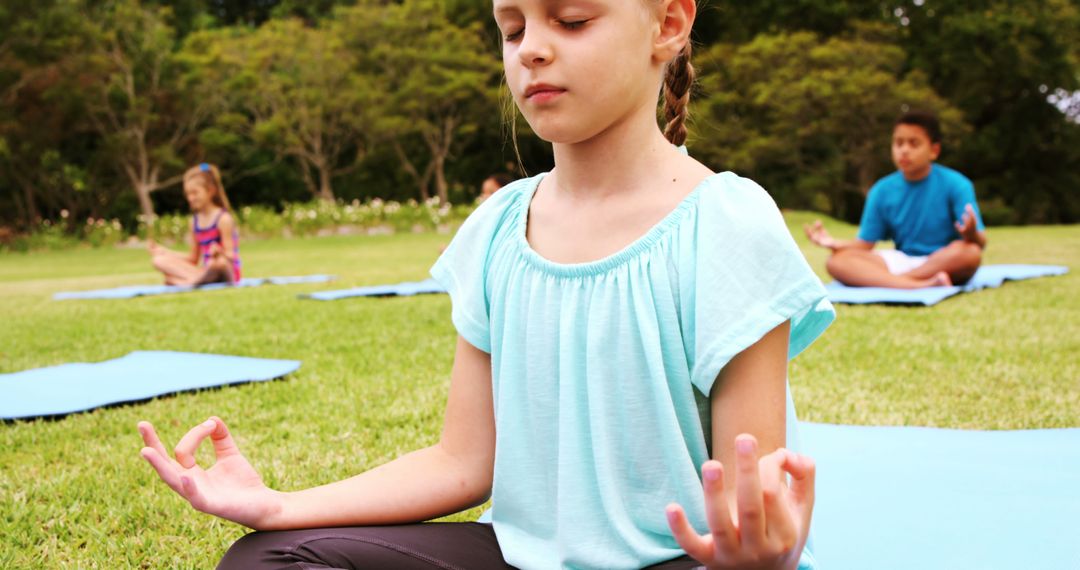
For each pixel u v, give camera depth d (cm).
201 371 335
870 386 294
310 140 2127
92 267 1216
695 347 106
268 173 2362
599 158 114
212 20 2550
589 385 110
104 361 378
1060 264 708
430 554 116
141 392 299
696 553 85
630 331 108
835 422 255
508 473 118
